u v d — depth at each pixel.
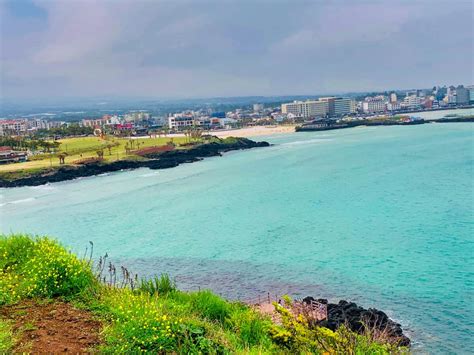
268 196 90.94
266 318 16.03
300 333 11.52
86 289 12.82
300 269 46.53
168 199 95.50
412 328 31.92
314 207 77.31
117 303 11.80
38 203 103.12
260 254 52.66
